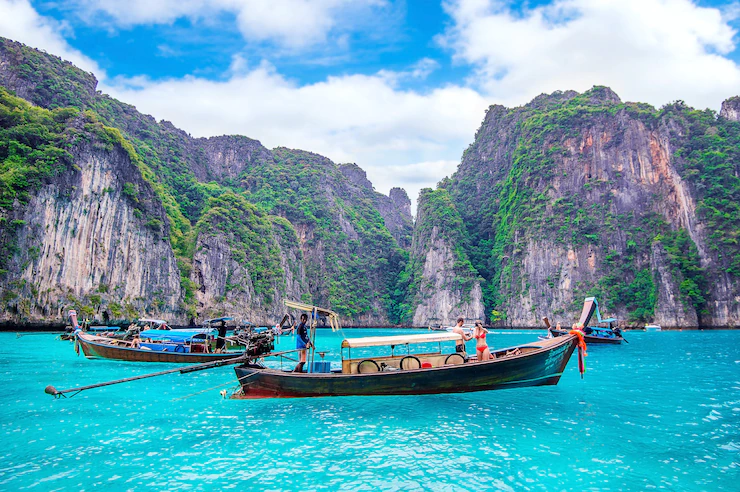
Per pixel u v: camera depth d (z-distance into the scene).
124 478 8.57
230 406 14.45
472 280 122.25
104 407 14.34
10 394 16.27
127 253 75.12
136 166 82.19
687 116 107.38
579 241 106.06
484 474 8.76
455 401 14.70
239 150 173.12
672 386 18.27
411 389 14.87
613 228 105.38
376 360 15.95
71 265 65.12
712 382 19.42
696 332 76.50
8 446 10.38
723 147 98.62
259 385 15.16
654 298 94.12
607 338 43.78
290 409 13.90
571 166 116.06
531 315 108.44
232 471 8.95
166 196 105.81
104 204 71.81
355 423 12.31
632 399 15.39
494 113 164.75
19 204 59.81
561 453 9.89
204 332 27.95
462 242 134.62
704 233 93.19
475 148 172.25
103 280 69.88
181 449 10.24
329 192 166.50
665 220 101.06
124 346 26.56
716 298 89.12
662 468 9.05
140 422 12.51
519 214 121.19
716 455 9.79
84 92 100.06
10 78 85.62
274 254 114.44
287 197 151.62
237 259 99.25
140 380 20.16
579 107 122.88
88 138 71.69
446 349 35.44
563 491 8.00
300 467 9.16
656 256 95.75
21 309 57.06
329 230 148.00
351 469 9.04
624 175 109.38
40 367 23.38
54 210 63.78
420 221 148.75
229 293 95.44
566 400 15.09
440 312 124.38
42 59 96.69
